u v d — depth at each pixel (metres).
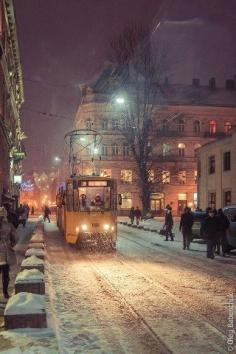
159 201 75.19
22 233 34.12
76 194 23.20
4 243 10.88
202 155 44.28
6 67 44.00
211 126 77.19
